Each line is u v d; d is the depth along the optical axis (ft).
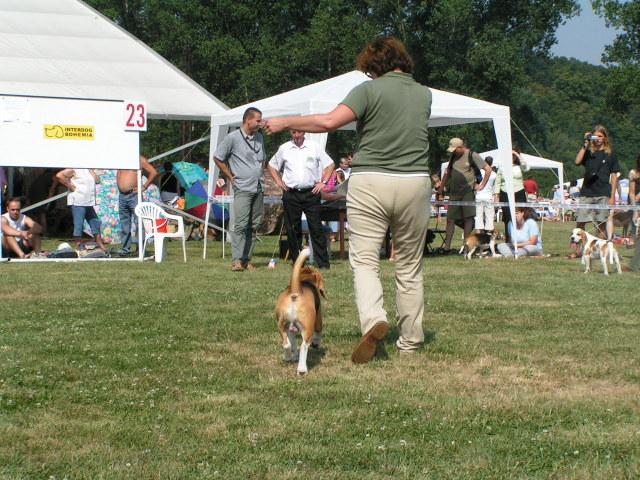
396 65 20.99
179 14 168.86
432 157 161.79
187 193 65.87
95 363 20.99
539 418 16.37
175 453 14.30
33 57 65.41
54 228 66.54
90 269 41.50
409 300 21.84
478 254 53.06
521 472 13.42
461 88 156.15
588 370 20.36
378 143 20.49
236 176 40.70
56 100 44.47
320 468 13.60
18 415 16.58
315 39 154.71
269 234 65.00
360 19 160.15
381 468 13.55
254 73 156.04
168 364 20.90
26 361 21.01
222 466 13.67
